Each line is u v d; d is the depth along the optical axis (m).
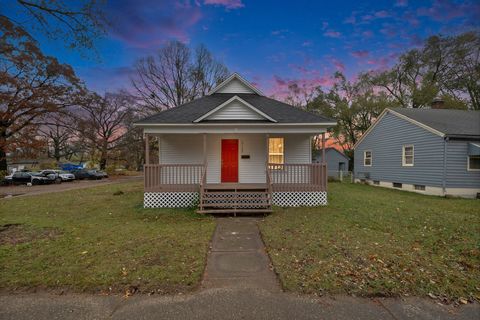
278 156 11.21
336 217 7.23
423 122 14.19
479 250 4.57
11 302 2.97
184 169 9.61
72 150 45.09
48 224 6.51
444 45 26.30
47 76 24.31
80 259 4.11
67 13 6.80
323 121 9.18
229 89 12.86
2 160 24.25
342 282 3.38
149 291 3.19
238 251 4.70
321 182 9.23
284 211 8.12
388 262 4.02
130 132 37.94
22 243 4.95
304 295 3.12
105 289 3.22
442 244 4.93
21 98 23.36
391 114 16.78
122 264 3.92
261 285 3.39
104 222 6.83
